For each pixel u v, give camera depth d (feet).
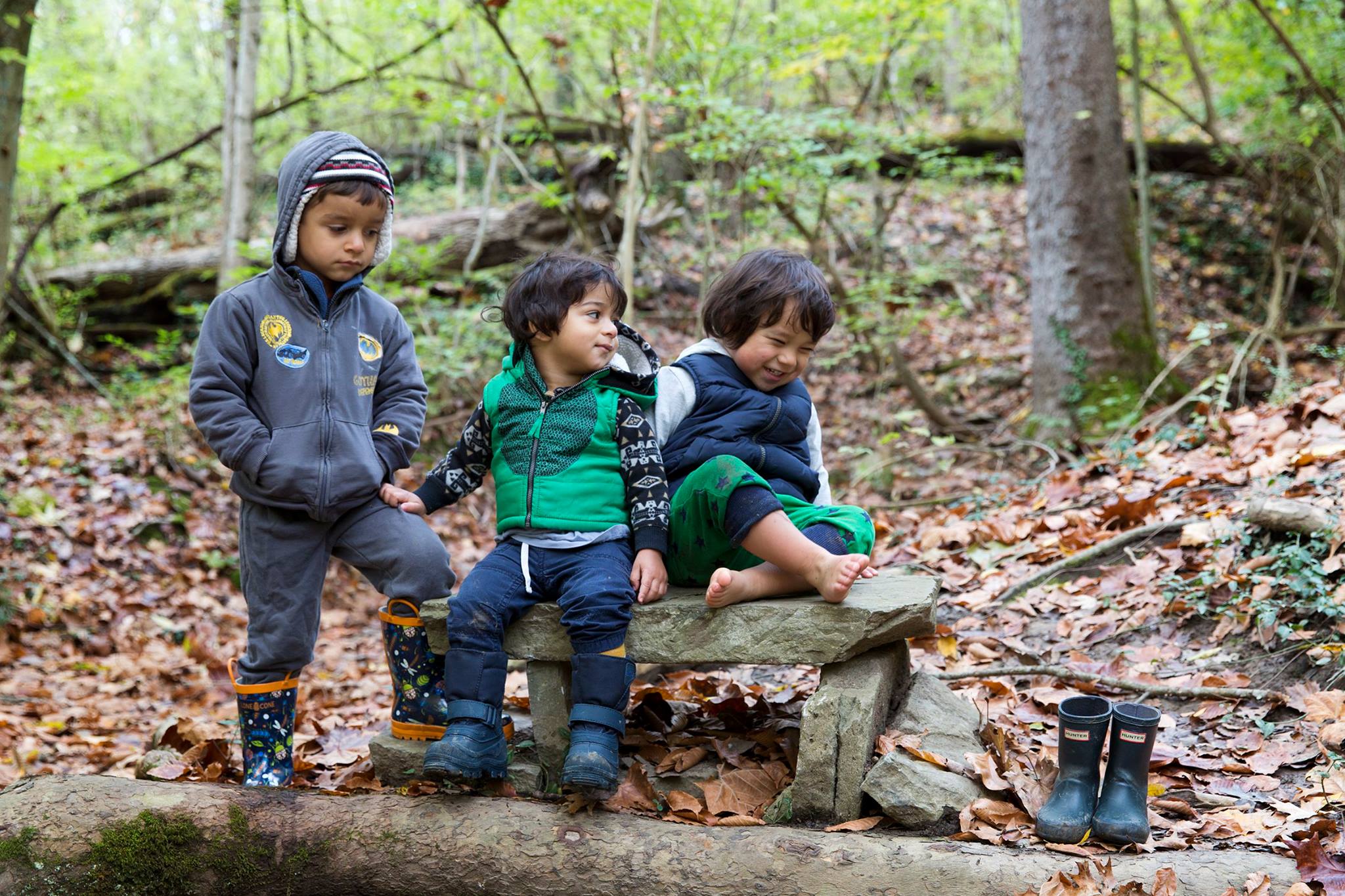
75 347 29.27
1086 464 18.70
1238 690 9.96
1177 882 6.65
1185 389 22.71
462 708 7.67
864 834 7.42
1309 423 15.64
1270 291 33.63
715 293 8.78
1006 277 34.53
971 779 7.87
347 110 37.99
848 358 29.50
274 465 8.38
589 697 7.60
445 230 30.40
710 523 8.13
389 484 9.00
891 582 8.55
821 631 7.79
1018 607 13.15
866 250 33.14
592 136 35.50
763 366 8.67
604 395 8.36
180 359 29.96
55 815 7.76
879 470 22.07
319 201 8.50
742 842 7.24
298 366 8.61
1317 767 8.50
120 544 20.68
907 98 40.40
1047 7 22.90
